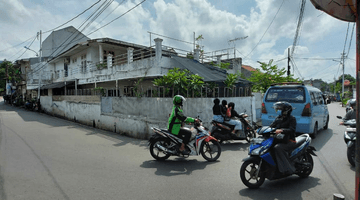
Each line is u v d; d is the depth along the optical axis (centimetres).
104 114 1097
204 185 399
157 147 550
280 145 388
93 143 772
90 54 1778
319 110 824
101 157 588
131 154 621
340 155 576
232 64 1825
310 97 727
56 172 468
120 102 1017
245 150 656
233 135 718
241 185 399
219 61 1709
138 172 470
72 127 1188
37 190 376
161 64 1076
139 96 966
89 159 568
